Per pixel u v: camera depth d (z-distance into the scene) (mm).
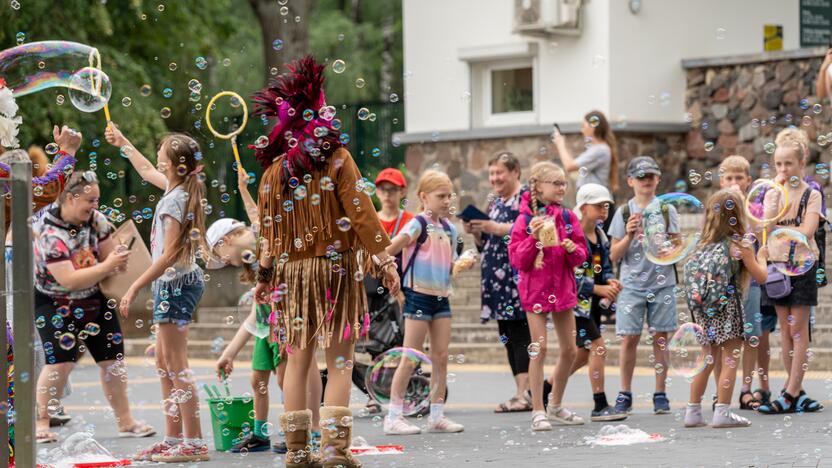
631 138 18422
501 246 11047
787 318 10086
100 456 8266
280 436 9234
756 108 18453
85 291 9445
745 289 9359
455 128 19688
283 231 6898
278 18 26281
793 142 9922
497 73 19516
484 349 15734
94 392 13445
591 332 10289
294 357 6977
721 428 9195
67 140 7844
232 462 7988
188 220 8109
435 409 9617
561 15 18156
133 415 11195
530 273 9531
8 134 6898
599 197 10438
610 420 10008
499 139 19156
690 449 7957
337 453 6918
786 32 20234
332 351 6965
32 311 5879
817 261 10016
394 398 9484
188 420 8148
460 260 9867
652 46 18609
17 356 5875
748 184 10461
